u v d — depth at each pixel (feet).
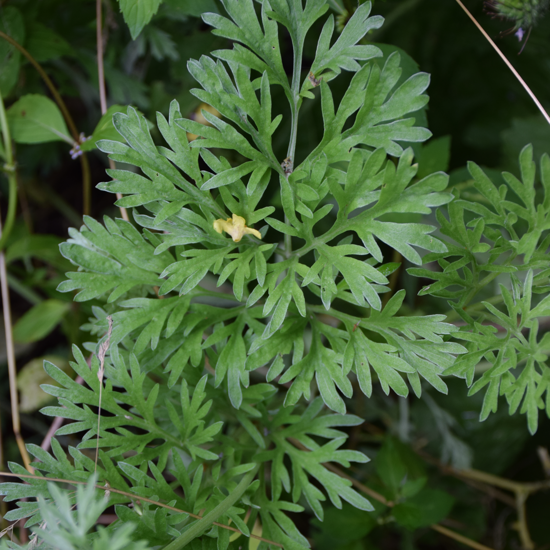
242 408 2.18
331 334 2.14
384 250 2.62
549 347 2.12
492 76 2.83
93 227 2.13
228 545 2.14
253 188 2.11
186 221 2.13
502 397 2.70
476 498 2.75
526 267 2.11
